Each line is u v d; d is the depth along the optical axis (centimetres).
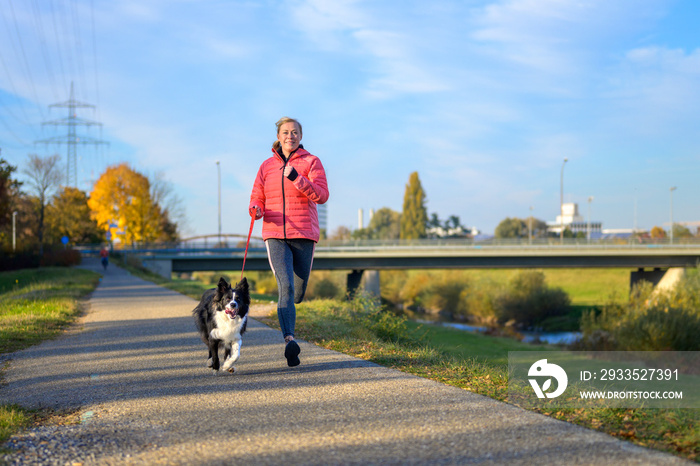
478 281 4744
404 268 4325
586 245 4194
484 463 270
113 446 315
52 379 523
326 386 451
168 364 581
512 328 3966
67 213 6738
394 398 405
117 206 5772
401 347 685
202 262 4519
